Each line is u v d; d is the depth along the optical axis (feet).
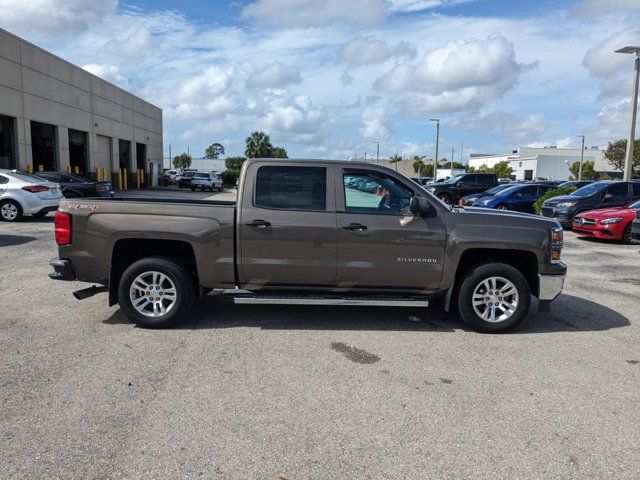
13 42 73.05
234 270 18.15
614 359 16.21
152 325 18.17
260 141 271.69
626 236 43.21
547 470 10.06
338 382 13.96
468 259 19.31
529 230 18.31
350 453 10.50
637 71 70.54
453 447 10.82
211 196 114.21
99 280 18.39
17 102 74.49
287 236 17.92
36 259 30.45
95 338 17.13
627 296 24.99
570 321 20.39
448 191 88.17
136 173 134.62
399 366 15.24
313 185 18.28
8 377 13.85
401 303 18.22
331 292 18.71
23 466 9.82
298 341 17.22
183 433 11.12
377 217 18.12
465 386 13.92
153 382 13.70
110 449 10.46
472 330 18.81
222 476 9.63
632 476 9.92
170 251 19.06
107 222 17.97
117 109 118.83
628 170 72.90
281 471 9.83
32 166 78.89
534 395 13.44
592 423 12.00
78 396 12.78
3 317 19.31
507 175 317.22
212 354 15.85
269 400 12.78
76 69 95.45
